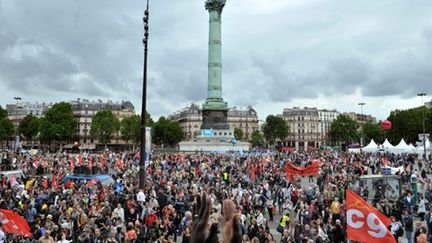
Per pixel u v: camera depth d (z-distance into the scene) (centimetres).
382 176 3161
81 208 2469
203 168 5303
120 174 4709
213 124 10150
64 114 17350
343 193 3192
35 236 1948
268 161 6356
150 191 3078
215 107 10131
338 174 4656
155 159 6575
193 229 409
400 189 3156
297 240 2139
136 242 1978
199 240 398
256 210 2614
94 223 2191
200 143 9994
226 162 6397
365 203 1456
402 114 14550
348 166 5812
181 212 2788
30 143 19588
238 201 2995
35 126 18112
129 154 8550
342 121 19725
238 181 4159
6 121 16275
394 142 14725
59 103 17712
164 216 2509
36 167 5219
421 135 7750
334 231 2089
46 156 7838
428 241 2309
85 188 3403
